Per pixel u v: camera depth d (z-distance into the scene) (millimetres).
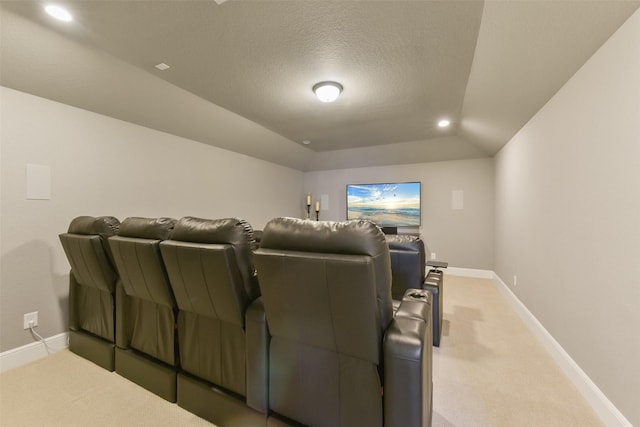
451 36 1867
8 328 2180
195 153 3936
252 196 5062
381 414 1135
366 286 1033
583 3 1409
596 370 1705
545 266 2502
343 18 1694
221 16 1672
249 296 1463
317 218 6148
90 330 2254
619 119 1492
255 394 1399
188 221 1581
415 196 5594
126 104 2826
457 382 1967
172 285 1622
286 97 2916
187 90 2785
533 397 1811
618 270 1506
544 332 2504
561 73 2002
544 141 2506
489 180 5078
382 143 4922
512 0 1498
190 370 1683
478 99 2850
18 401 1772
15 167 2230
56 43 1993
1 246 2162
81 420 1609
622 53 1459
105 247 1974
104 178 2850
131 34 1861
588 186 1799
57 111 2479
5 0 1592
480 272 5133
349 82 2561
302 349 1284
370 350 1117
